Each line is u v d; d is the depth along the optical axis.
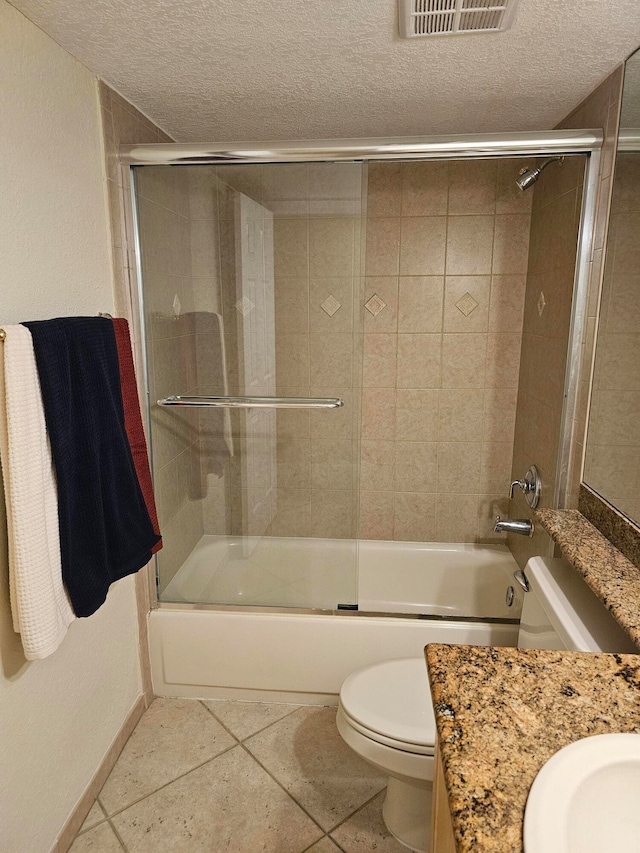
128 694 2.03
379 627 2.08
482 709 0.84
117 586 1.92
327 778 1.84
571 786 0.68
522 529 2.37
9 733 1.33
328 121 2.11
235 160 1.88
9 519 1.21
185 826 1.67
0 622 1.28
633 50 1.52
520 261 2.63
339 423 2.13
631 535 1.46
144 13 1.31
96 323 1.50
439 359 2.77
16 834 1.36
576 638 1.30
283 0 1.25
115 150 1.82
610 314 1.68
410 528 2.96
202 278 2.07
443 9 1.26
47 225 1.46
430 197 2.62
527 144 1.77
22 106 1.34
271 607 2.18
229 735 2.03
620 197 1.62
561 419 1.98
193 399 2.15
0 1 1.25
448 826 0.82
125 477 1.59
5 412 1.19
